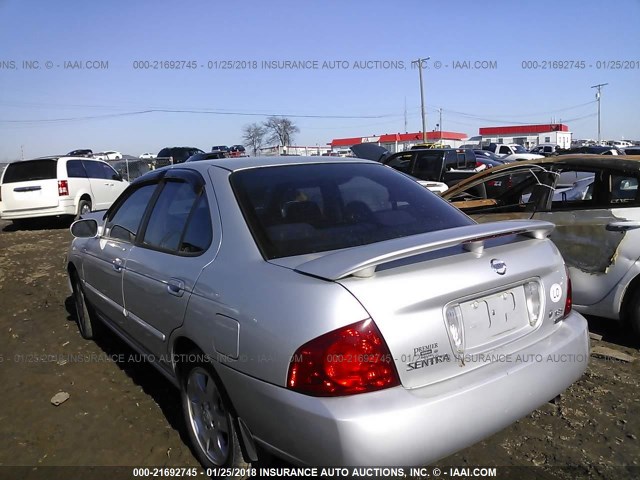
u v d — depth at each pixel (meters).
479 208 5.68
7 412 3.55
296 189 2.91
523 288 2.56
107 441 3.17
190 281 2.68
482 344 2.34
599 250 4.23
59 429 3.32
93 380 3.99
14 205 12.41
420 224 2.87
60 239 10.86
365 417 1.96
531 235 2.72
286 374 2.08
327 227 2.68
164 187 3.48
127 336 3.74
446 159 13.20
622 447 2.89
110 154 40.22
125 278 3.47
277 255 2.46
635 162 4.42
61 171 12.69
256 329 2.21
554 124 67.94
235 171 3.01
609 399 3.41
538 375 2.41
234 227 2.66
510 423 2.32
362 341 2.02
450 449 2.11
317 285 2.13
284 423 2.10
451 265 2.27
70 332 5.07
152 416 3.44
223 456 2.64
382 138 65.38
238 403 2.34
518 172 5.10
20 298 6.32
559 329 2.69
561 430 3.08
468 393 2.14
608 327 4.64
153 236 3.34
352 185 3.09
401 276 2.15
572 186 5.47
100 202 13.95
